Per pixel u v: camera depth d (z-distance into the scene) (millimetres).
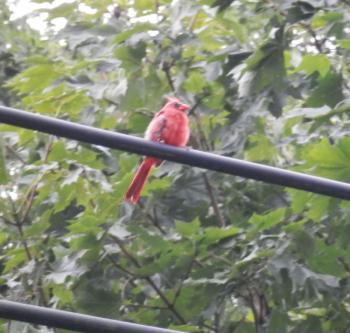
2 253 12773
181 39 12672
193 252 11562
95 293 11805
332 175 10352
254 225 11406
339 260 12062
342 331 12031
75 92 12734
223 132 12812
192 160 8312
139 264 12055
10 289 11852
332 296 11883
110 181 12539
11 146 13070
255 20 13641
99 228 11367
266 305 12266
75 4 14008
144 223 12617
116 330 8031
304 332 11922
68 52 14953
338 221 11836
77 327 8016
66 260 11594
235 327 12203
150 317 11734
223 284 11617
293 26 12289
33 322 7977
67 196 11766
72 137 8227
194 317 11773
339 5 12211
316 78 12211
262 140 12797
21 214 12109
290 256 11359
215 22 13219
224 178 12930
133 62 12484
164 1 13602
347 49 12273
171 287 11750
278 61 11617
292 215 12305
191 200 12656
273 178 8281
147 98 12781
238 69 11867
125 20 13797
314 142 12406
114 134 8305
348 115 12086
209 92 13008
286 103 12164
